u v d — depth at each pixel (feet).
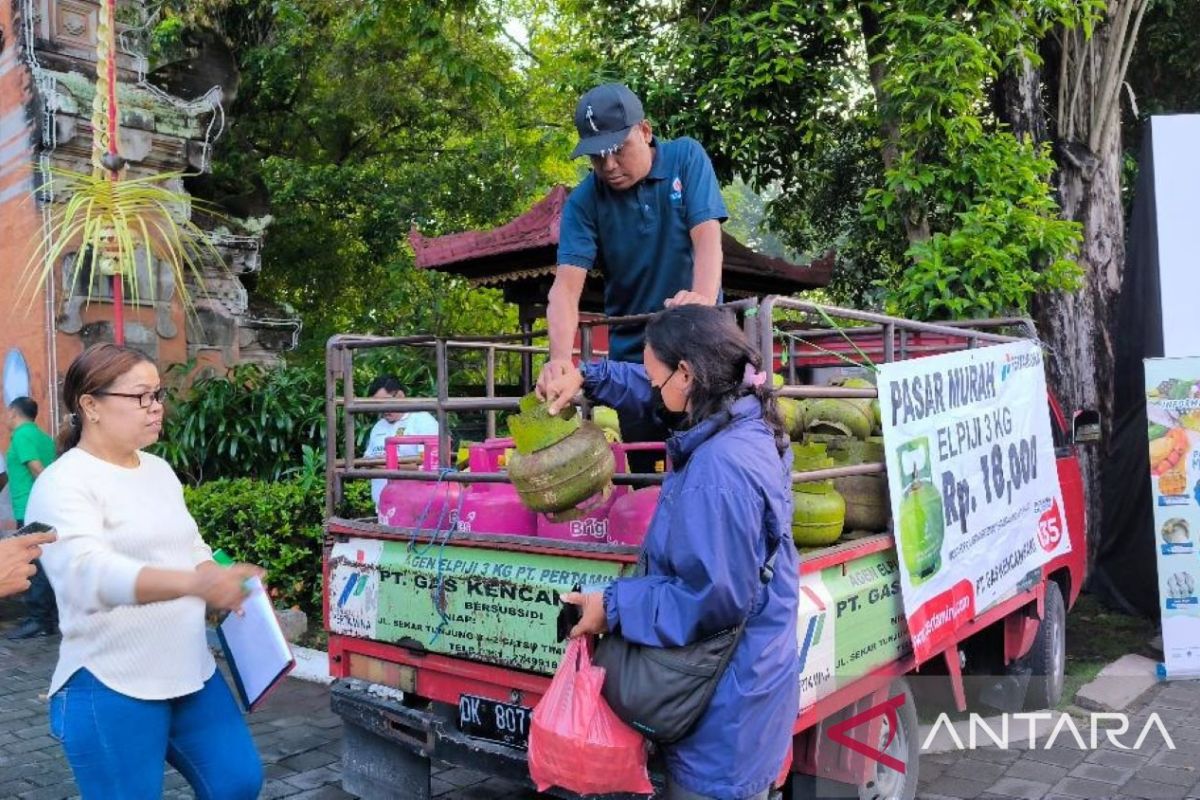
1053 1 21.36
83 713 8.05
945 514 12.20
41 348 27.89
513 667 10.16
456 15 32.91
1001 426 14.12
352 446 12.40
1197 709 17.21
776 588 7.52
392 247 50.14
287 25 46.83
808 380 17.95
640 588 7.36
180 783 14.02
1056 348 25.08
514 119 48.34
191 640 8.52
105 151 18.78
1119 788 13.94
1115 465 23.41
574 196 12.16
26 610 25.14
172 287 30.22
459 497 11.13
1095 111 25.40
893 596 11.40
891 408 11.25
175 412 28.43
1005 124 24.53
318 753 15.25
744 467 7.13
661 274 11.78
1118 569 23.57
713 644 7.27
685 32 25.44
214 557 9.55
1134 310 22.66
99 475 8.20
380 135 53.06
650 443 10.86
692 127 24.82
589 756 7.37
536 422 9.30
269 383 28.53
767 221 36.24
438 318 48.85
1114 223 25.58
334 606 11.94
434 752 10.61
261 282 52.21
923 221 22.99
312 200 49.44
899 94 21.36
